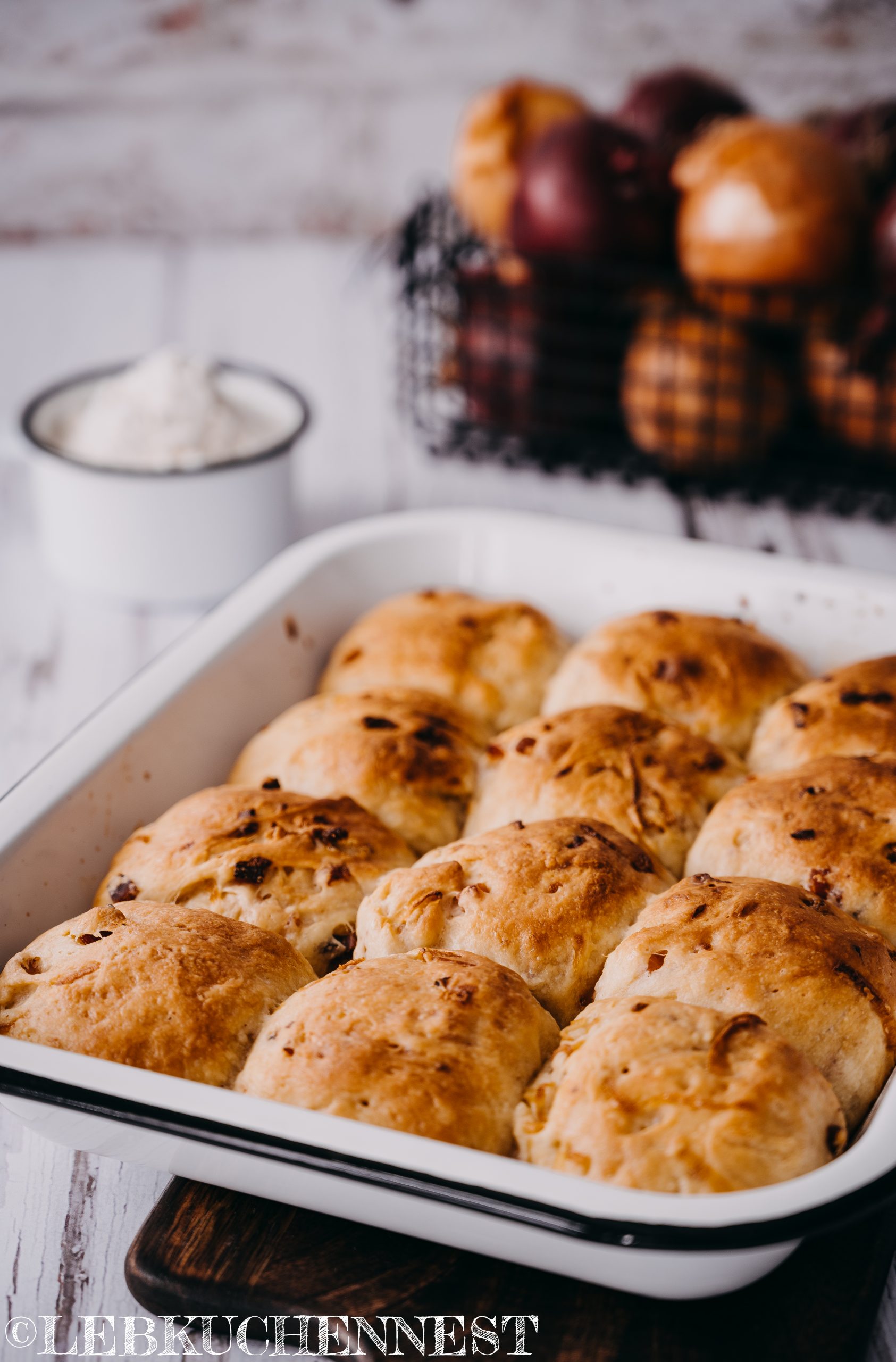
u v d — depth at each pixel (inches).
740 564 24.2
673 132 30.5
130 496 26.6
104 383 29.0
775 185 27.4
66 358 35.7
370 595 25.1
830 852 20.2
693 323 28.4
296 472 31.1
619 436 31.0
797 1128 17.3
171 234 41.5
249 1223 18.7
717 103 30.8
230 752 22.9
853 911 19.9
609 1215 16.2
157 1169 19.3
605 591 24.7
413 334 33.4
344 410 33.7
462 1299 18.1
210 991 18.8
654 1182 17.0
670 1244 16.1
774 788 21.0
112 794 21.1
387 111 39.6
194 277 39.5
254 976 19.1
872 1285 18.2
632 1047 17.8
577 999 19.3
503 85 32.1
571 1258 17.0
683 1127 17.1
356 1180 16.6
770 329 28.7
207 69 39.0
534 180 29.0
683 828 21.3
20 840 20.0
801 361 28.9
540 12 38.0
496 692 23.6
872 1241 18.5
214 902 20.2
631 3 37.7
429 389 32.5
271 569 24.3
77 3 38.0
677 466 29.8
